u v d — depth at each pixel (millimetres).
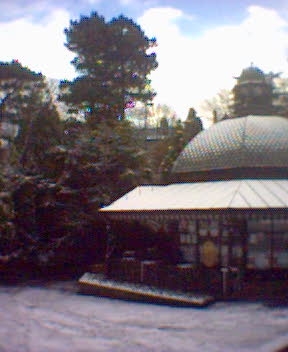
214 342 17328
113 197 37375
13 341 18078
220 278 24547
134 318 21484
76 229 35594
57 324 20688
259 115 38625
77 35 55656
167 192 33906
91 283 28016
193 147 36844
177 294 24500
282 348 16281
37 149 46094
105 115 53812
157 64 57531
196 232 30547
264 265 27953
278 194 28547
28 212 35656
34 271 35531
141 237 35531
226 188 30969
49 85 68250
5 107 59969
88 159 38375
